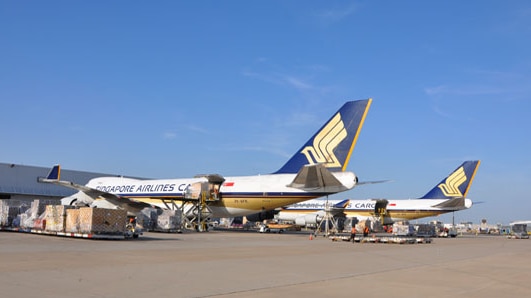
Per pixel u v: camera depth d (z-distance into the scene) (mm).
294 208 74625
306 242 33219
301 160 43281
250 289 11320
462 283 13539
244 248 24828
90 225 26672
